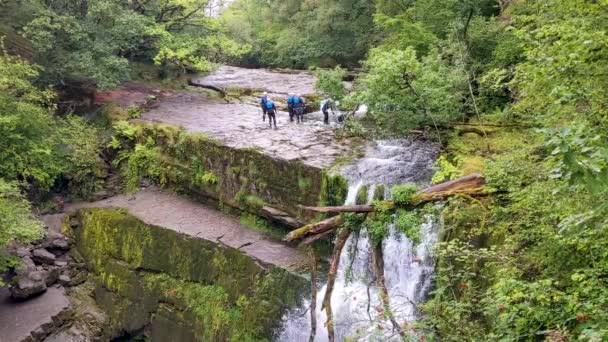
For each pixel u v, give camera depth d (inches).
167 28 1227.2
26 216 696.4
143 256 721.0
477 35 798.5
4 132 759.1
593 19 332.8
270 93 1175.6
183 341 669.3
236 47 1251.2
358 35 1552.7
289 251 661.9
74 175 865.5
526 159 473.7
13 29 1008.9
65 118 971.9
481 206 424.8
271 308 610.5
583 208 306.0
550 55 317.4
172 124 903.7
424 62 761.0
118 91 1127.6
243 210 747.4
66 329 682.2
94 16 1008.9
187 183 819.4
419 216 405.7
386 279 568.1
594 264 321.4
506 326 339.0
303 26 1777.8
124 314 716.0
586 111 304.7
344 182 644.1
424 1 916.0
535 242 409.4
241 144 776.9
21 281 696.4
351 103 793.6
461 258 429.7
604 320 292.4
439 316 401.1
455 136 698.8
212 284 668.1
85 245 780.0
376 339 417.1
